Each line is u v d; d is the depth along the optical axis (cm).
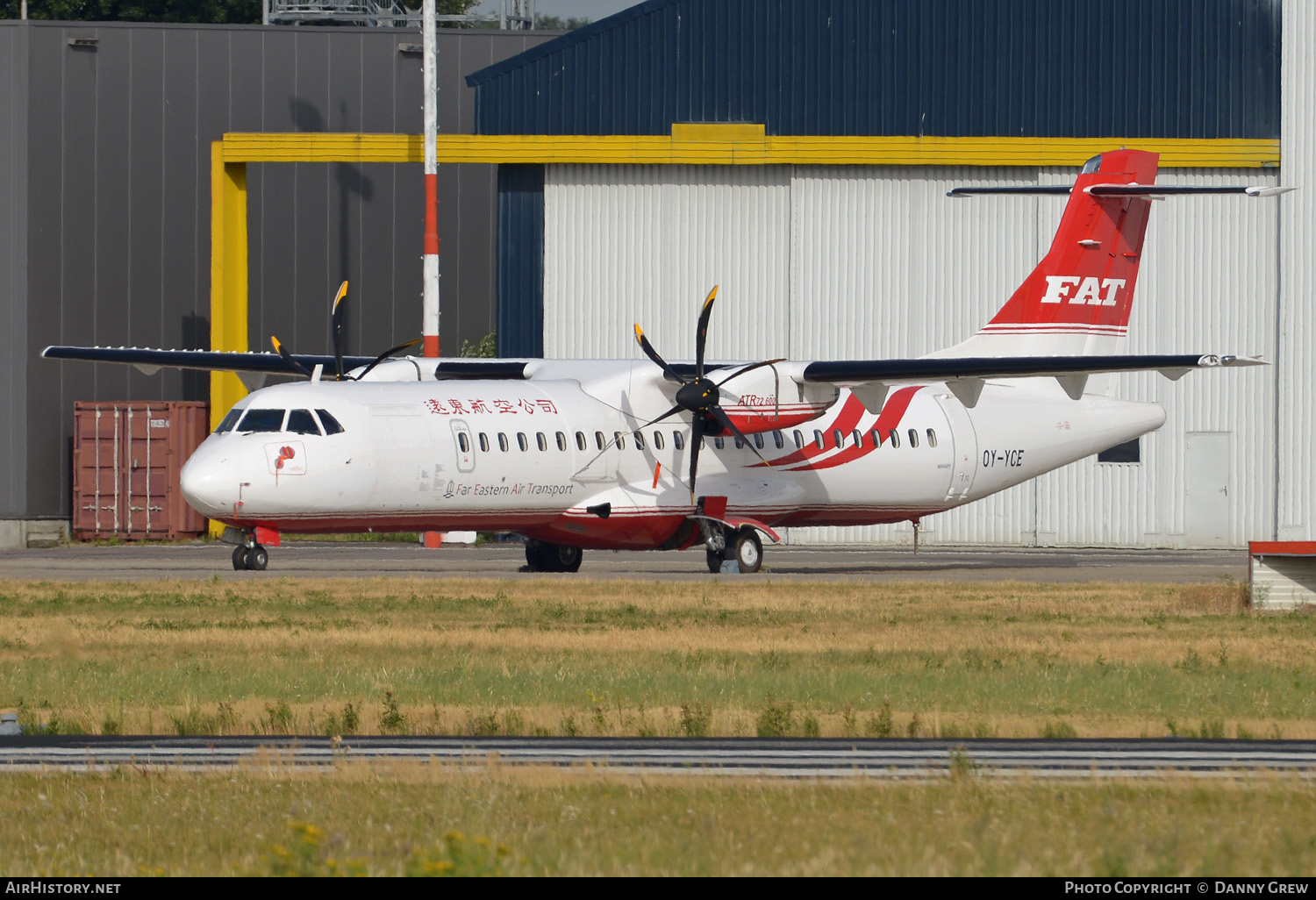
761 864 3048
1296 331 14888
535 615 7819
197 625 7300
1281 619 7875
